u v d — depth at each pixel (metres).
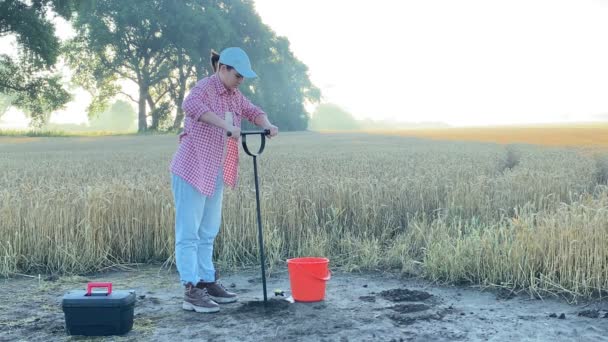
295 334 4.55
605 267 5.70
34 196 8.01
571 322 4.87
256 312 5.18
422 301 5.58
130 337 4.56
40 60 56.09
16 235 7.21
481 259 6.30
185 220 5.29
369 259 7.21
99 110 76.31
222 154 5.40
